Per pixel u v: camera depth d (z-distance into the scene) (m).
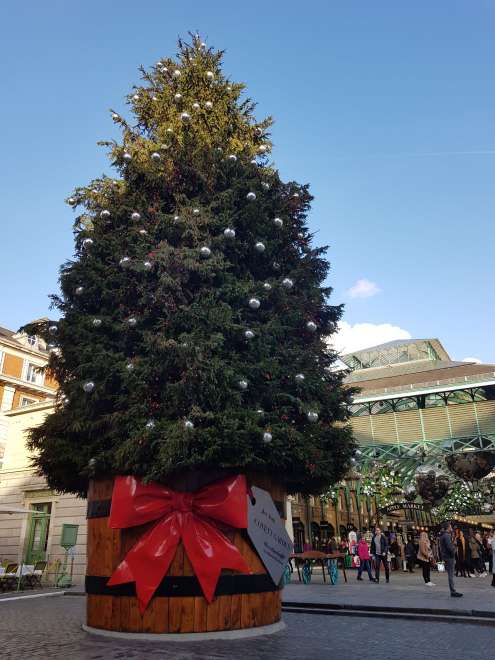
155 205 8.70
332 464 8.23
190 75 10.43
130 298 8.15
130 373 7.27
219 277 8.12
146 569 6.90
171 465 6.70
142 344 7.54
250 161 9.18
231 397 7.23
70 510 22.34
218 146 9.49
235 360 7.65
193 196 8.95
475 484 31.78
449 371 34.53
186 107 10.07
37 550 23.05
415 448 28.98
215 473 7.45
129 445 6.88
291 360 8.12
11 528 24.16
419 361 43.41
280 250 8.99
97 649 6.09
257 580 7.38
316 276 9.36
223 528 7.31
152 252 7.75
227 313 7.54
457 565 19.88
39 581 19.95
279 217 8.84
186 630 6.79
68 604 12.96
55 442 7.90
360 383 36.25
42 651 6.03
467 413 28.17
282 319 8.33
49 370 8.55
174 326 7.68
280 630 7.64
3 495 25.22
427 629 8.06
